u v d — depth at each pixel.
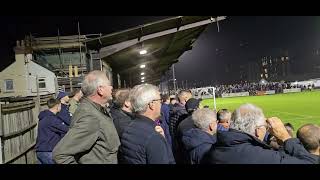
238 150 3.11
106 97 3.70
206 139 4.20
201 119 4.31
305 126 3.51
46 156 6.59
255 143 3.15
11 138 7.91
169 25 16.16
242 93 61.03
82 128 3.38
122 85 32.97
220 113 4.96
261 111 3.27
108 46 16.28
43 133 6.60
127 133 3.57
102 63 16.78
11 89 31.08
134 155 3.46
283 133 3.49
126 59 21.91
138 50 18.33
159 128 3.71
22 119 8.98
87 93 3.63
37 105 10.70
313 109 25.67
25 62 30.80
